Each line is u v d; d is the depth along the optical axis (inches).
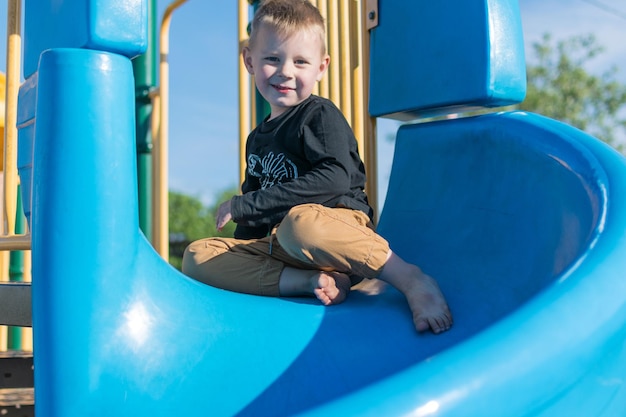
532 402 29.2
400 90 66.3
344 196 60.9
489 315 48.6
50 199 41.6
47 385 40.8
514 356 29.6
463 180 59.1
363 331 47.4
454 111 64.7
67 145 41.7
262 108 92.4
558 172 48.0
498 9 59.7
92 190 41.8
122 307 42.3
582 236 41.6
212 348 44.0
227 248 59.6
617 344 33.0
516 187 53.0
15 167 82.0
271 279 56.4
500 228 52.9
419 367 28.8
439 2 63.0
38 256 41.8
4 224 81.0
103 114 42.4
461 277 53.5
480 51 59.2
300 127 62.3
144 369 41.8
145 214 115.2
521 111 57.9
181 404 41.3
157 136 114.5
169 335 43.3
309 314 48.1
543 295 33.1
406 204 63.6
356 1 88.7
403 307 51.0
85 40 42.9
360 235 52.6
